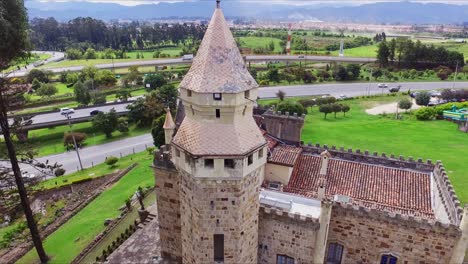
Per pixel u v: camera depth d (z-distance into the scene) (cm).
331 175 4206
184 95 2548
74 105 12181
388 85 14338
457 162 6334
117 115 10044
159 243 4188
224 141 2445
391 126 8919
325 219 3027
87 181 7012
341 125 9025
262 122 4866
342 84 14750
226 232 2631
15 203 4891
